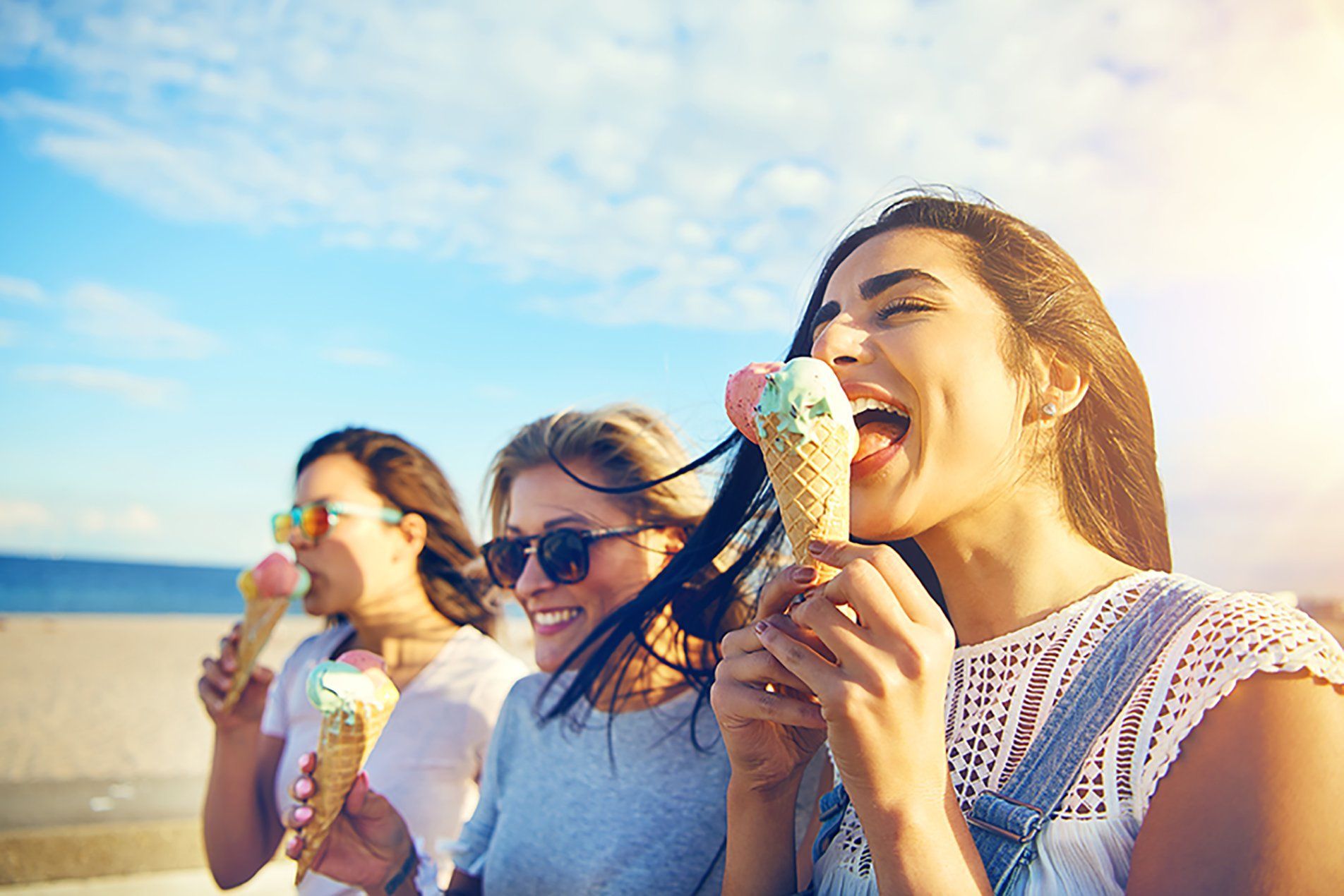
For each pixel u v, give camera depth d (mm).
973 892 1184
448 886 2816
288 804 3498
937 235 1578
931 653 1211
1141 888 1213
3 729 13531
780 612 1453
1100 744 1339
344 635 3912
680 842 2264
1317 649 1205
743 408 1510
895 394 1458
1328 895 1096
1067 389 1548
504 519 3119
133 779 10203
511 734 2713
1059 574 1513
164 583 77188
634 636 2377
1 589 65875
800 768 1711
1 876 5754
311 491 3789
